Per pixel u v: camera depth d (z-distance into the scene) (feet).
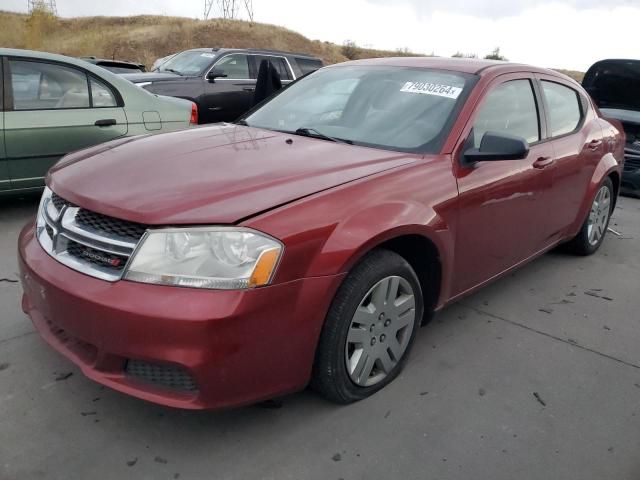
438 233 9.31
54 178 9.02
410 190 8.99
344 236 7.80
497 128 11.34
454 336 11.43
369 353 8.83
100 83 18.11
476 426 8.68
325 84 12.75
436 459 7.93
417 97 11.18
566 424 8.90
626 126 24.98
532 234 12.64
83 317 7.29
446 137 10.17
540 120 12.84
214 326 6.84
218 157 9.12
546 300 13.51
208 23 152.46
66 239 7.97
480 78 11.35
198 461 7.63
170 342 6.87
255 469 7.54
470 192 10.01
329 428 8.40
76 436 7.94
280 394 7.79
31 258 8.29
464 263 10.46
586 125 14.90
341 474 7.54
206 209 7.29
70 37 157.48
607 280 15.07
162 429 8.18
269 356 7.38
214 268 7.01
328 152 9.70
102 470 7.38
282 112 12.38
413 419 8.73
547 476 7.77
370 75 12.27
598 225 16.55
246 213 7.28
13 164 16.39
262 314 7.14
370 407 8.95
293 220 7.46
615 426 8.95
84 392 8.87
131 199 7.59
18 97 16.47
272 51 36.99
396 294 9.03
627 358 11.09
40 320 8.66
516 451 8.21
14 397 8.65
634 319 12.84
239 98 34.55
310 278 7.52
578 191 14.32
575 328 12.18
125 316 6.94
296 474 7.50
